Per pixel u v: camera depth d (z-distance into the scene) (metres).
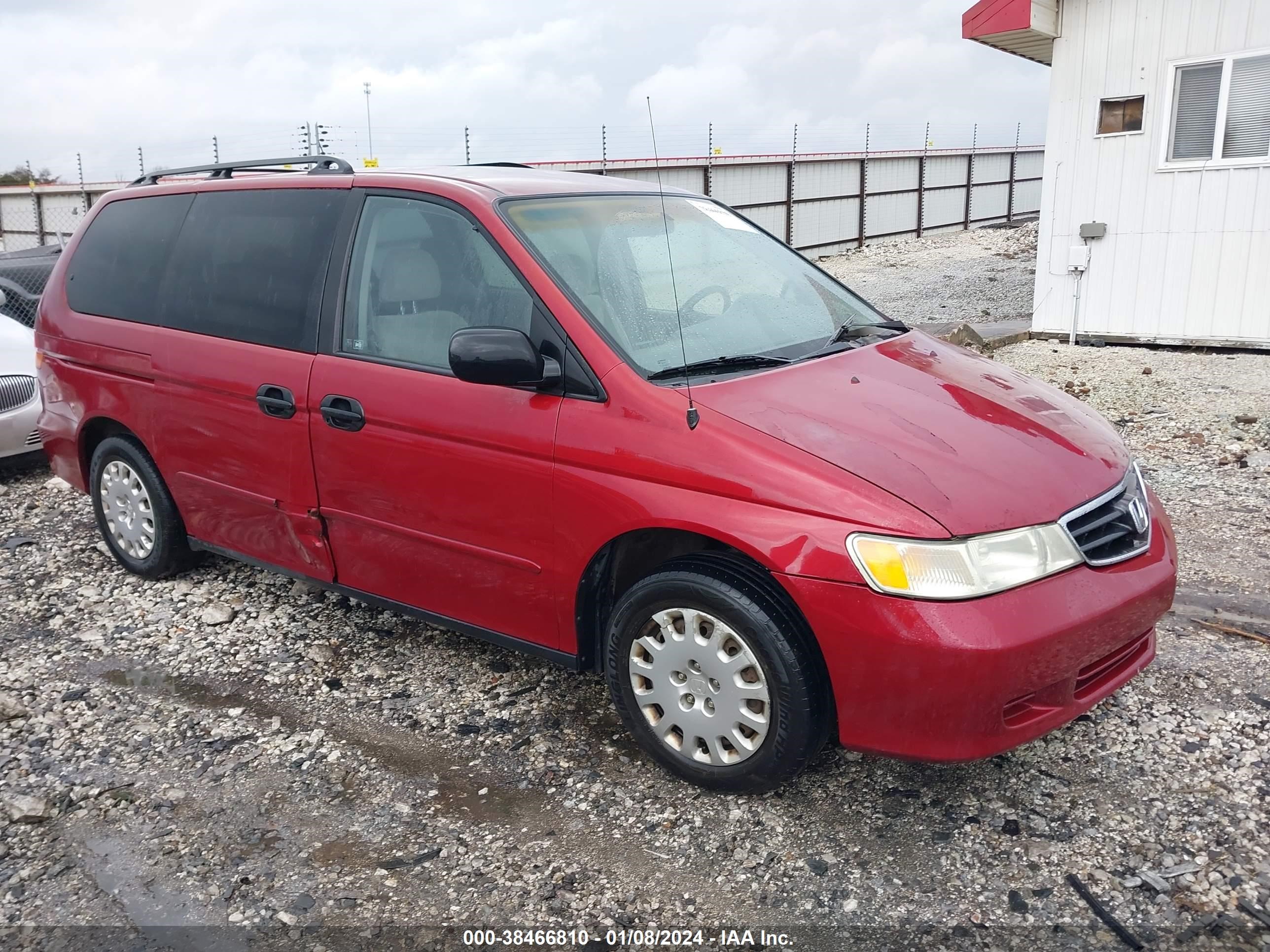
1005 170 34.25
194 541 4.39
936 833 2.74
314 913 2.51
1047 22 9.70
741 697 2.76
